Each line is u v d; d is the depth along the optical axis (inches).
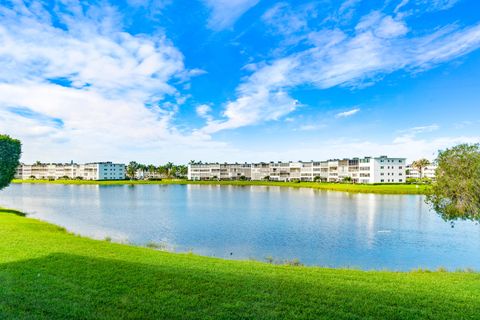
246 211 2304.4
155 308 395.5
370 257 1082.7
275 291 468.4
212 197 3656.5
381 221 1844.2
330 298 449.4
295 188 5767.7
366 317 390.9
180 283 489.1
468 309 425.4
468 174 823.7
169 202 3009.4
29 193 4124.0
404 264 1007.0
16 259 608.7
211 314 384.2
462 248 1216.8
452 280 601.9
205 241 1282.0
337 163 7111.2
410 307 427.2
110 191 4712.1
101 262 601.9
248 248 1173.1
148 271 547.8
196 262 667.4
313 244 1255.5
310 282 527.5
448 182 857.5
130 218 1921.8
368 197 3582.7
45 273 522.6
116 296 430.9
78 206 2586.1
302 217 1991.9
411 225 1718.8
